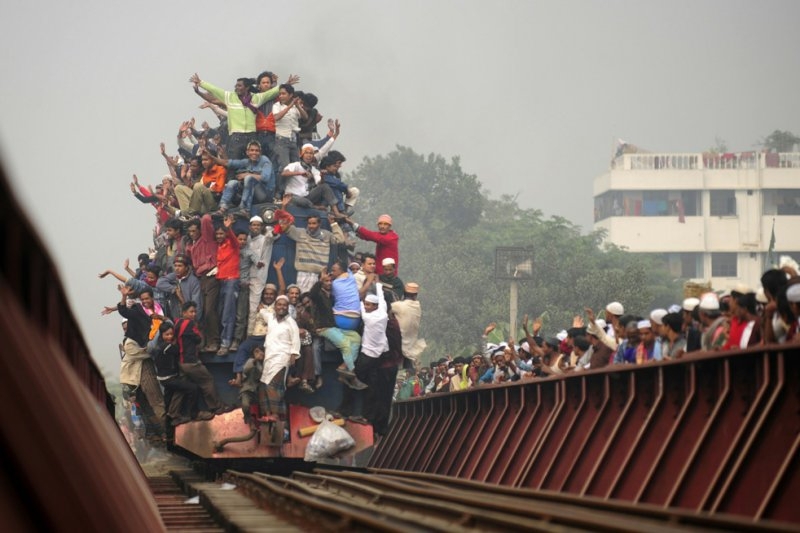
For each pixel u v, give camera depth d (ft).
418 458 228.63
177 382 182.91
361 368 185.68
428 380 292.81
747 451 94.68
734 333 119.65
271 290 183.32
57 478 52.80
